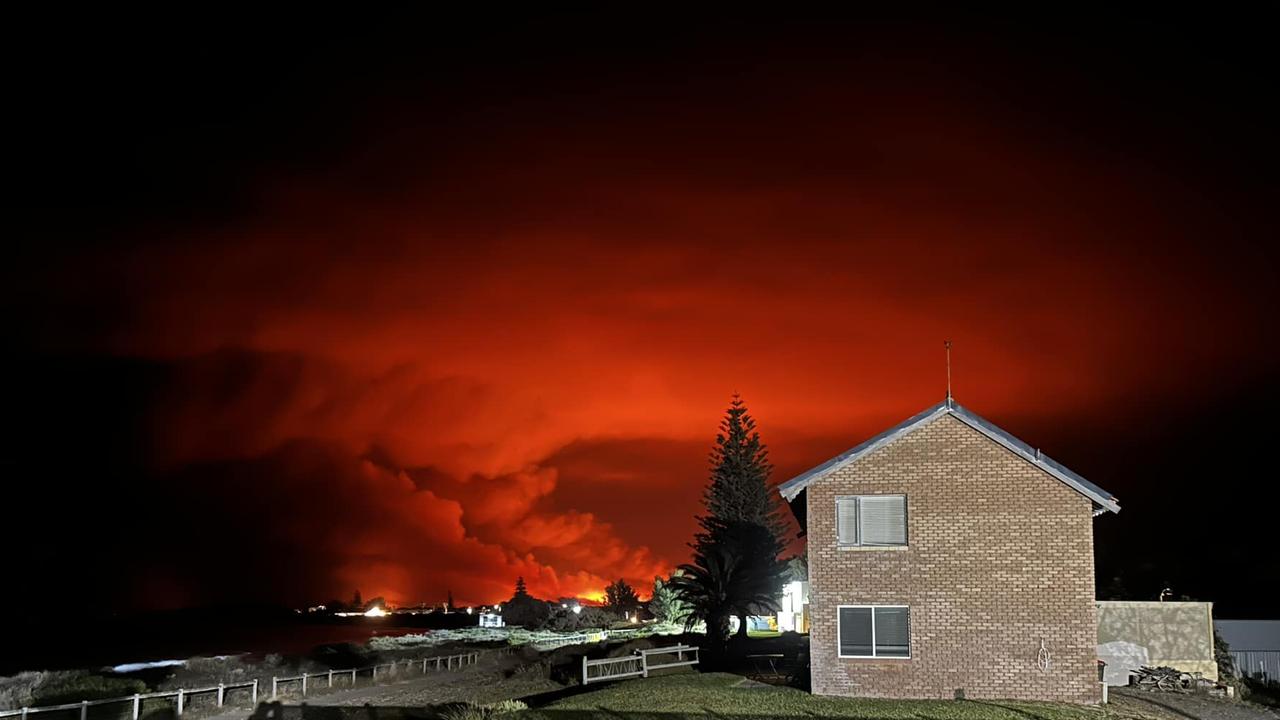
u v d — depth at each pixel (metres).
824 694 28.80
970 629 28.45
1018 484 28.81
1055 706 26.81
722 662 42.19
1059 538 28.42
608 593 125.75
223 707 32.91
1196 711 27.92
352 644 70.56
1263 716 27.38
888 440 29.45
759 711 26.19
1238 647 37.78
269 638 113.06
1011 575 28.47
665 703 27.55
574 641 77.94
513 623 120.25
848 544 29.33
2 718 27.58
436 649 67.25
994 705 26.77
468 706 28.84
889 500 29.38
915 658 28.56
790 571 72.31
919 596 28.80
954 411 29.34
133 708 29.84
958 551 28.80
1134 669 32.91
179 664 52.69
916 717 25.03
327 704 34.97
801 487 29.80
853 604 29.06
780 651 49.50
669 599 86.12
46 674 39.59
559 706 27.73
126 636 110.81
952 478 29.12
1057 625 28.12
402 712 30.31
